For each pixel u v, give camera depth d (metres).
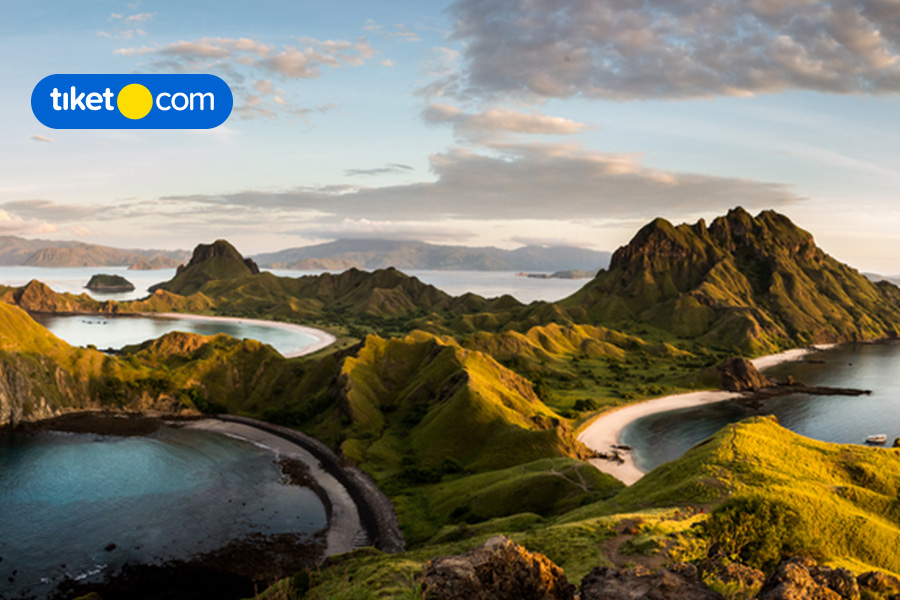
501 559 18.17
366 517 102.75
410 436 146.12
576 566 47.09
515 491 100.62
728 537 53.12
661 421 194.12
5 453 136.12
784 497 58.66
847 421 197.75
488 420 139.00
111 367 185.00
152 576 79.62
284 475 124.12
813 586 20.53
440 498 108.56
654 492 72.38
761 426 85.12
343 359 187.75
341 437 144.25
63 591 75.12
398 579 45.72
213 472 125.19
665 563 46.72
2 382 161.50
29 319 187.38
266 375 191.75
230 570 81.88
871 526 55.47
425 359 193.38
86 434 152.75
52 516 99.88
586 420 187.75
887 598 30.31
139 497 109.56
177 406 176.38
